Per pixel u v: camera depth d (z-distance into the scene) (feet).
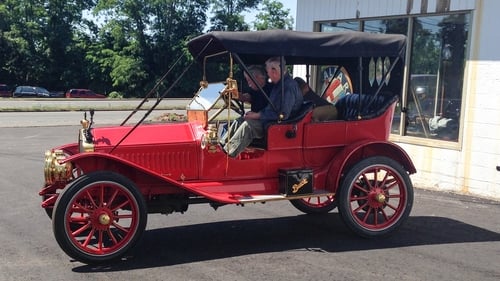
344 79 20.39
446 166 24.58
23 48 164.35
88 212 14.28
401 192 17.26
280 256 15.34
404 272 14.05
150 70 171.01
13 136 47.55
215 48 17.29
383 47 16.74
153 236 17.34
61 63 172.55
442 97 25.09
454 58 24.44
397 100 17.62
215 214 20.15
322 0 30.12
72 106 94.79
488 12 22.63
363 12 27.96
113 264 14.60
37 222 18.69
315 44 15.97
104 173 14.24
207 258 15.17
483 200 22.61
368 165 16.75
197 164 16.02
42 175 27.55
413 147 26.00
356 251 15.79
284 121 16.42
